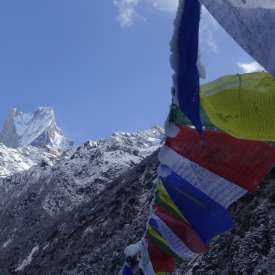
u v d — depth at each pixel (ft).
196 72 26.43
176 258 34.76
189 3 26.37
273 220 133.69
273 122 27.17
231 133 27.73
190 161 31.63
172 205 32.91
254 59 23.16
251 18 23.38
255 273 119.85
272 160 30.48
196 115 26.40
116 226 238.89
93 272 204.03
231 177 30.89
